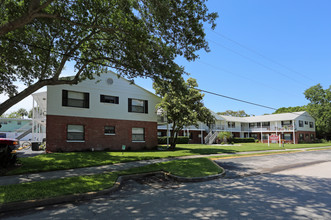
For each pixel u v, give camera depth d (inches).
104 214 192.5
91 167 433.4
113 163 480.7
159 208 207.6
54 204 226.8
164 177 378.3
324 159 647.1
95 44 528.4
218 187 301.6
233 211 195.0
